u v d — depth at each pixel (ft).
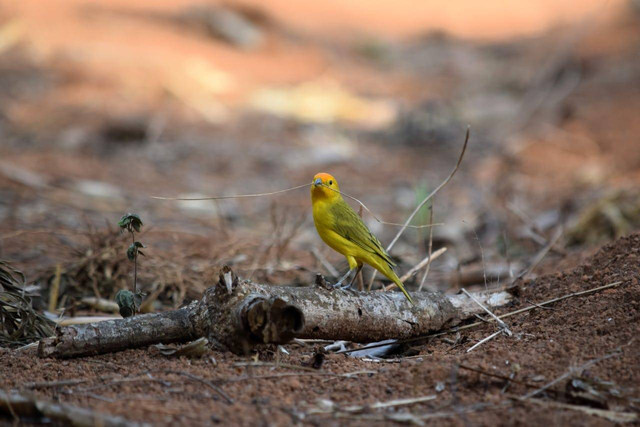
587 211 45.42
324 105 88.28
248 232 47.50
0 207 47.70
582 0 152.25
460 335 25.77
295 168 68.13
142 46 93.40
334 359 23.32
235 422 18.10
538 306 26.35
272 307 21.33
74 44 88.53
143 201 53.88
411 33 138.92
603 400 19.26
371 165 70.33
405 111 83.05
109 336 23.02
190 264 36.24
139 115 73.36
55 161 60.75
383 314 24.73
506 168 66.85
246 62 100.83
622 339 22.38
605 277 26.99
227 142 72.33
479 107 89.45
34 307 30.76
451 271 39.24
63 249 39.11
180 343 24.00
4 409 18.58
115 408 18.71
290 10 139.95
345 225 27.07
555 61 96.84
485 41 131.54
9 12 93.25
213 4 117.08
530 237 43.50
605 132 73.67
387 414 18.90
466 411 19.01
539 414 18.74
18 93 74.74
